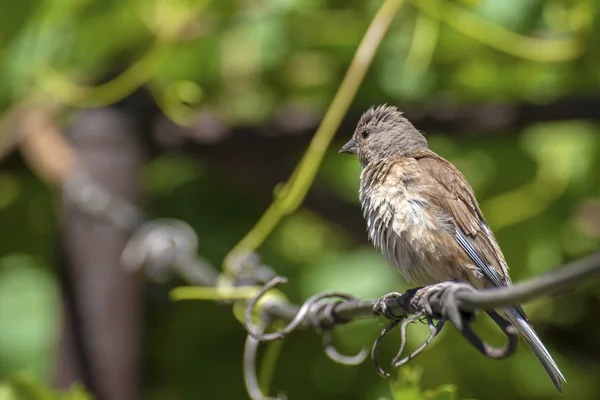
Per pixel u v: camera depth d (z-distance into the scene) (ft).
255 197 43.14
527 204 40.40
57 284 39.88
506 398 40.98
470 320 21.74
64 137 39.04
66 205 38.50
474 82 38.42
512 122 37.04
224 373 41.68
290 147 39.29
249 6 38.29
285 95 40.37
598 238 40.88
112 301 38.09
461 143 41.14
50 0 36.55
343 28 37.93
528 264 40.42
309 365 40.93
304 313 27.20
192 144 39.40
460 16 35.76
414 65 36.60
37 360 39.96
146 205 41.57
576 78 37.42
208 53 39.17
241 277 33.83
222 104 40.47
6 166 40.11
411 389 25.72
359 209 41.93
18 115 39.19
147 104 39.37
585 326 43.09
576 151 40.37
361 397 40.32
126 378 38.14
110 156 38.65
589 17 35.37
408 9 37.32
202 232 42.04
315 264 41.14
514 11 35.78
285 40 38.58
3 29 36.68
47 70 38.14
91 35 37.99
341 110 34.14
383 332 24.68
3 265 42.01
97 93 38.24
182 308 42.16
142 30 38.58
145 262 36.27
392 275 40.60
